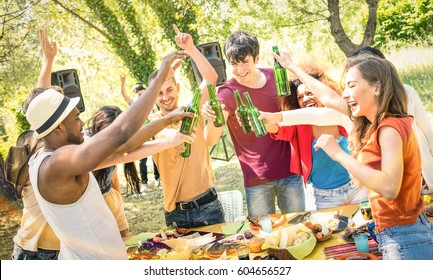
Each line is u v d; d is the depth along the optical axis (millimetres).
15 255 2520
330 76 2684
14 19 6156
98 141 1681
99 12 5883
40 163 1771
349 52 5598
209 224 2650
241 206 2941
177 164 2578
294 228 2182
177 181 2607
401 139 1593
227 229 2480
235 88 2807
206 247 2273
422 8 5695
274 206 2934
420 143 2486
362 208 2285
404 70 5867
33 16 6188
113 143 1690
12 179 2443
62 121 1812
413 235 1680
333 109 2342
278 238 2123
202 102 2539
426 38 5777
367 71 1658
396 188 1578
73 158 1682
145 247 2338
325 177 2576
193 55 2504
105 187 2584
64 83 3703
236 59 2695
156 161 2619
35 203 2436
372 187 1614
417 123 2477
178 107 2555
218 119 2428
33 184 1801
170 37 5719
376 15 5531
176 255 2236
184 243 2293
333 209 2482
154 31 5770
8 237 4996
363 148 1711
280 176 2850
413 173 1657
